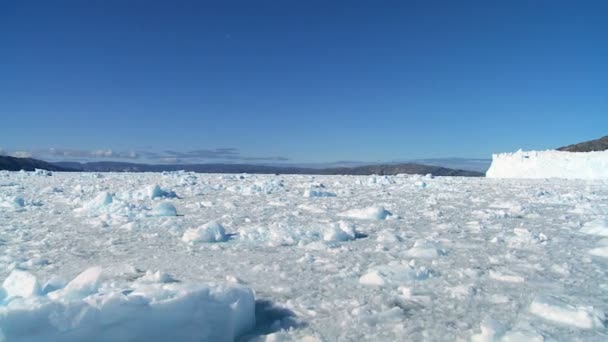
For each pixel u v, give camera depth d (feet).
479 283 13.69
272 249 18.58
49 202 37.50
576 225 25.23
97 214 29.12
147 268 15.23
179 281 13.39
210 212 31.24
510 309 11.39
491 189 55.47
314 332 9.87
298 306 11.48
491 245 19.53
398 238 20.94
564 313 10.69
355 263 16.15
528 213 30.66
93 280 10.41
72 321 7.87
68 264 15.80
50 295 9.42
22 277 10.13
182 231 22.82
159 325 8.54
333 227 21.44
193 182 65.26
